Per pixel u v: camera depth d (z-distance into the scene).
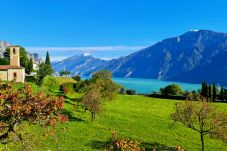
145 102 119.00
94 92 75.94
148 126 73.50
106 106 99.62
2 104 20.97
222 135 51.38
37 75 128.25
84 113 81.69
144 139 61.88
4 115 20.80
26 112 20.31
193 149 58.41
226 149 60.28
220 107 117.12
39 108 20.66
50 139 53.03
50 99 21.20
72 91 117.62
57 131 59.41
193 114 53.06
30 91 21.38
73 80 162.75
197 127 74.94
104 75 101.12
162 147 57.72
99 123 72.12
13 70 115.44
